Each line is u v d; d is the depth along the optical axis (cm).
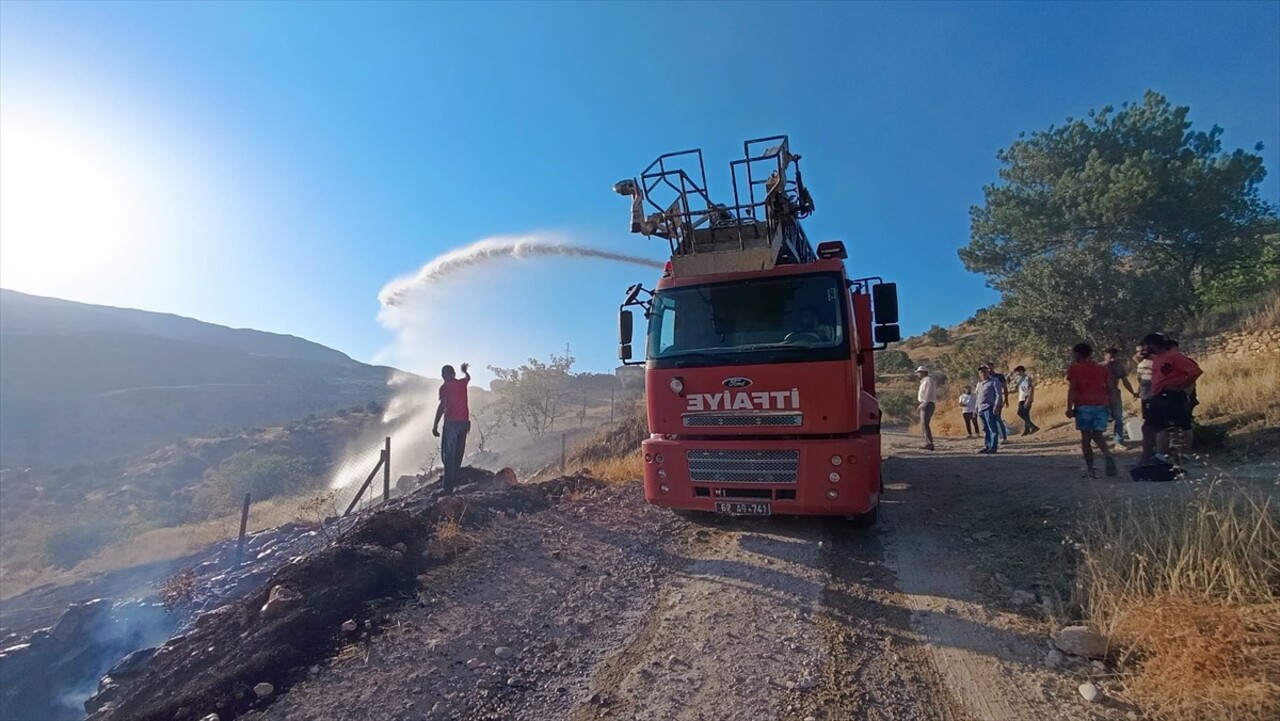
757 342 709
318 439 5572
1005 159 2861
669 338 750
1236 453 870
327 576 595
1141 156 2392
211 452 5334
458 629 523
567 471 1853
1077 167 2638
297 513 2088
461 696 428
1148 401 844
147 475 4822
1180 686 354
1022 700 381
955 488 973
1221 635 366
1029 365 2861
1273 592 416
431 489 1101
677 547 729
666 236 778
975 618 496
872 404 768
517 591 602
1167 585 437
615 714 400
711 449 705
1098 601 454
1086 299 2227
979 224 2862
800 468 670
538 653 486
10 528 2895
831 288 701
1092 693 372
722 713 393
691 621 529
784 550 697
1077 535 602
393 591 595
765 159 741
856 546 707
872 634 486
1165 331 2081
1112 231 2408
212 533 2155
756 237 739
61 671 1123
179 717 420
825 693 408
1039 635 459
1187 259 2444
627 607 567
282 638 498
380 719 405
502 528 793
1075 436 1484
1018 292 2556
